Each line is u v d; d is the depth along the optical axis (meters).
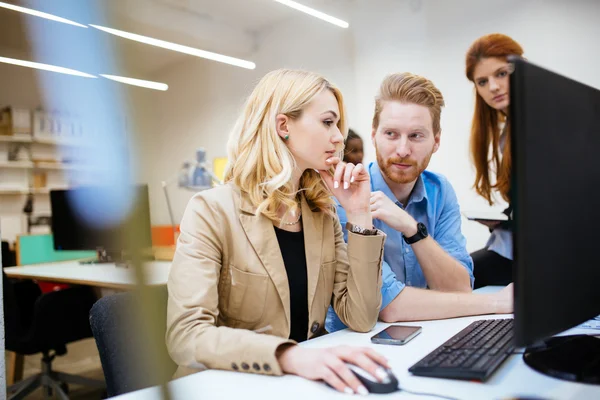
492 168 2.11
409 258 1.70
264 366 0.81
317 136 1.19
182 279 1.02
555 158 0.70
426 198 1.84
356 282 1.14
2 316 1.40
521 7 2.13
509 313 1.22
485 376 0.72
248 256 1.14
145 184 0.31
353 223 1.19
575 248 0.75
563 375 0.73
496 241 2.04
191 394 0.73
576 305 0.74
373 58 2.69
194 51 3.97
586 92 0.79
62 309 2.31
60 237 3.01
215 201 1.15
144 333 0.35
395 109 1.87
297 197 1.26
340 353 0.79
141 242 0.32
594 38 1.97
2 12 4.33
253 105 1.22
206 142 4.60
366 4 2.71
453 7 2.33
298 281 1.20
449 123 2.29
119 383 0.93
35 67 4.91
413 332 1.05
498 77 2.13
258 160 1.18
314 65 3.08
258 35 3.55
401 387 0.73
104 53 0.31
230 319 1.17
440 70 2.37
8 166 5.14
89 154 0.32
